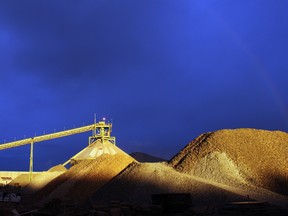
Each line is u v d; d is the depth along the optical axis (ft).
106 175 194.59
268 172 173.17
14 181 328.70
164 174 168.45
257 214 104.58
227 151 187.01
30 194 221.87
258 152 187.21
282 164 178.81
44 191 216.74
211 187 149.07
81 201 160.35
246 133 203.82
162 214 122.01
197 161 182.39
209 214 107.55
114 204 124.88
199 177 170.50
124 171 180.45
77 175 203.31
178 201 124.26
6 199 183.93
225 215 104.68
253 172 173.27
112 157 212.02
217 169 173.68
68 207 122.42
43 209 126.82
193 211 110.63
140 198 154.10
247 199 136.67
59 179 223.10
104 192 165.68
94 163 214.07
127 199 155.63
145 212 120.67
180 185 155.84
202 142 201.87
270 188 163.43
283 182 167.73
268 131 208.54
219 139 198.39
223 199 139.23
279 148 191.31
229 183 164.04
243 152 186.50
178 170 180.34
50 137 341.21
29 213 123.13
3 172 361.10
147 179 165.89
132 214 119.85
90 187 185.98
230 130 208.64
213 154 184.34
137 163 188.75
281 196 149.69
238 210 106.11
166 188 156.35
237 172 173.06
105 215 113.80
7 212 121.70
